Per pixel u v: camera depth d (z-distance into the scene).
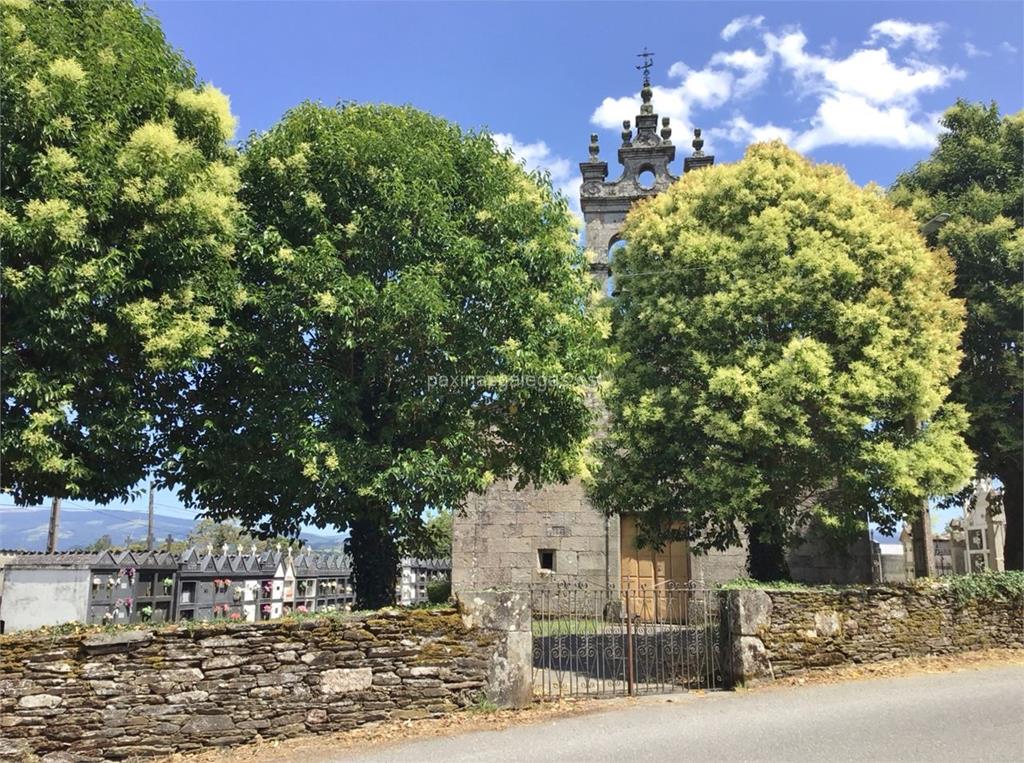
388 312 9.10
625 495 13.35
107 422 8.27
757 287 12.67
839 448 12.18
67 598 15.12
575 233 12.20
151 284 8.24
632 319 14.00
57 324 7.54
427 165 10.25
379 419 10.55
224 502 10.24
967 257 16.89
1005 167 18.03
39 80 7.58
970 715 8.40
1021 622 12.90
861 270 12.64
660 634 13.34
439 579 27.78
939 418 13.75
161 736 7.42
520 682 8.91
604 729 8.03
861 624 11.34
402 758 7.13
